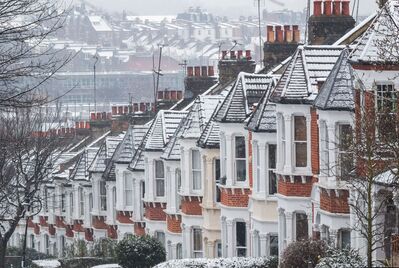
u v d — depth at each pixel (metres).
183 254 135.62
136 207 156.62
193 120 134.62
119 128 192.25
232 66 154.25
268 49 141.62
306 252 97.31
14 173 159.50
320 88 101.50
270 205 115.06
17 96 100.06
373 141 84.88
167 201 142.62
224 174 123.75
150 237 135.50
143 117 179.88
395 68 91.00
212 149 129.38
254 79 123.75
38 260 157.50
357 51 94.44
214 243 130.25
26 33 112.12
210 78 166.88
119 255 134.25
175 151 141.88
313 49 107.44
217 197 130.00
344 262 91.00
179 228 141.25
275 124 113.94
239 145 122.12
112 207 167.12
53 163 179.38
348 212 97.94
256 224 116.19
